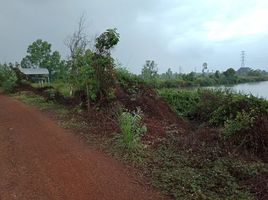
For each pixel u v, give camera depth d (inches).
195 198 217.3
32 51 2362.2
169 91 776.9
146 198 221.0
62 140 359.9
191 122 617.6
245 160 307.7
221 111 514.3
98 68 498.0
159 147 324.5
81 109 510.3
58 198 218.7
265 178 256.1
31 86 1090.1
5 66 1465.3
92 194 225.6
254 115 403.9
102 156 303.1
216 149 320.2
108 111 459.8
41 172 264.4
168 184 239.5
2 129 424.5
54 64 2341.3
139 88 592.7
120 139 337.4
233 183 241.4
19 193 225.3
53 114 529.0
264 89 1307.8
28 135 386.3
